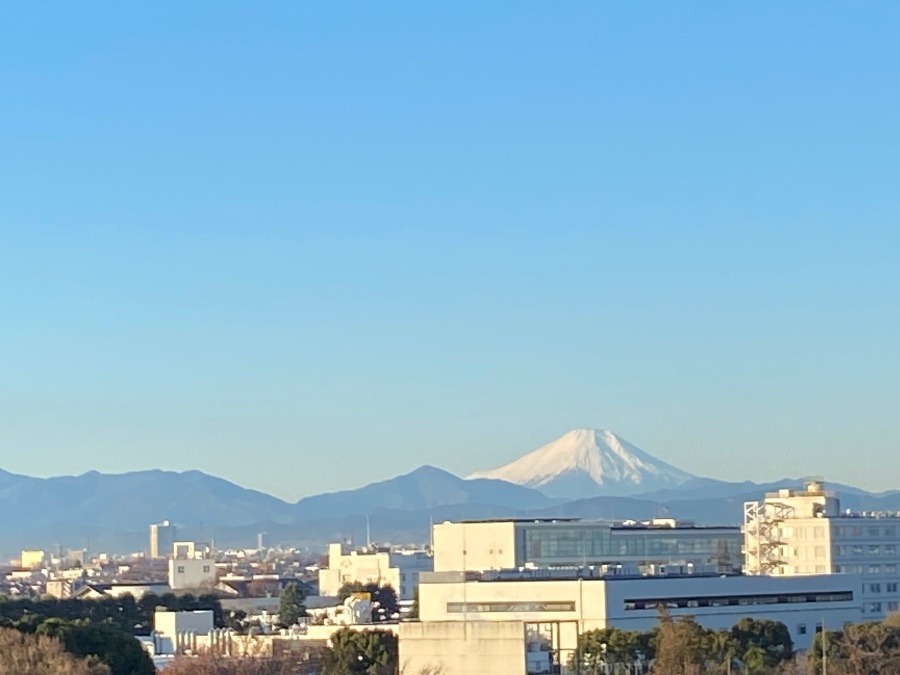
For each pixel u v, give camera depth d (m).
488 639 182.25
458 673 183.50
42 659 178.12
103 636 193.62
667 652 199.88
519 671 180.75
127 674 192.88
